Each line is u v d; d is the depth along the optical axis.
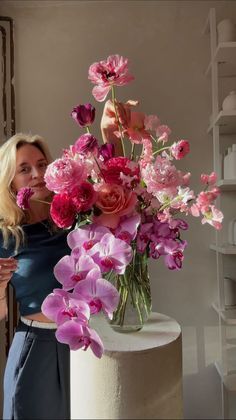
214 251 1.73
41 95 1.81
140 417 0.81
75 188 0.81
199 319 1.73
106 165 0.86
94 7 1.81
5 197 1.35
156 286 1.75
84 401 0.85
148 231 0.87
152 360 0.82
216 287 1.73
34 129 1.80
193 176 1.75
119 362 0.81
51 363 1.22
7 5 1.83
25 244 1.32
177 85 1.77
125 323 0.94
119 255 0.82
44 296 1.27
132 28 1.79
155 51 1.78
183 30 1.78
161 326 1.01
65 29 1.82
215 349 1.73
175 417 0.86
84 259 0.82
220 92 1.76
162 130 0.97
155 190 0.82
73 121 1.79
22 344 1.24
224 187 1.63
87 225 0.87
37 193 1.35
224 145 1.76
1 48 1.81
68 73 1.81
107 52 1.80
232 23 1.62
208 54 1.77
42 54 1.82
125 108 0.97
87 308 0.78
